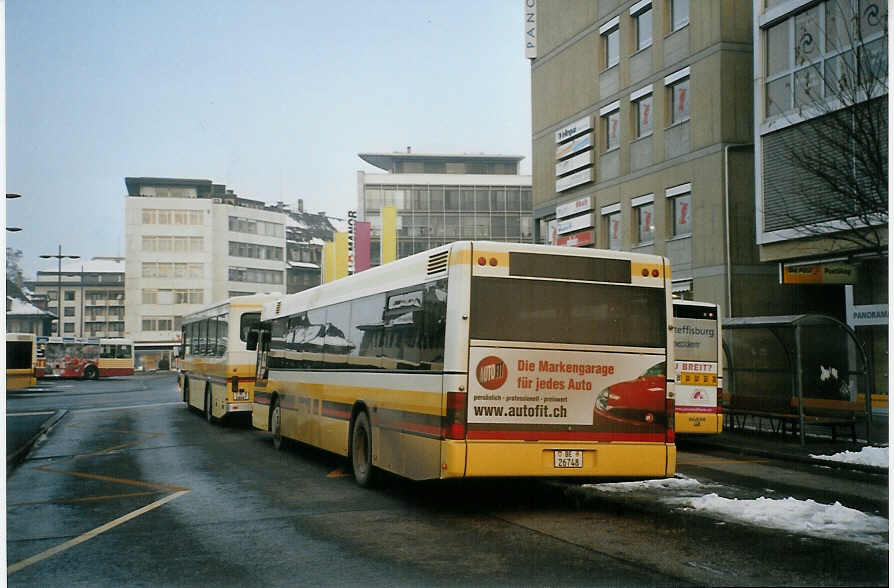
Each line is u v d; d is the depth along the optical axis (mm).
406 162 107625
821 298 24734
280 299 16719
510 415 9008
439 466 8961
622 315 9508
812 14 20766
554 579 6363
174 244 117812
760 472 13078
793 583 6191
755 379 23281
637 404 9430
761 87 22188
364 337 11578
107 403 33844
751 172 25234
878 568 6637
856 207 15602
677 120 27375
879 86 15406
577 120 32438
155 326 116562
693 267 26281
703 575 6438
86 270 131000
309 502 10078
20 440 17219
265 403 17156
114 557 7324
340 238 87875
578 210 31922
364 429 11414
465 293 9039
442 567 6766
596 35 31344
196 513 9422
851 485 11633
